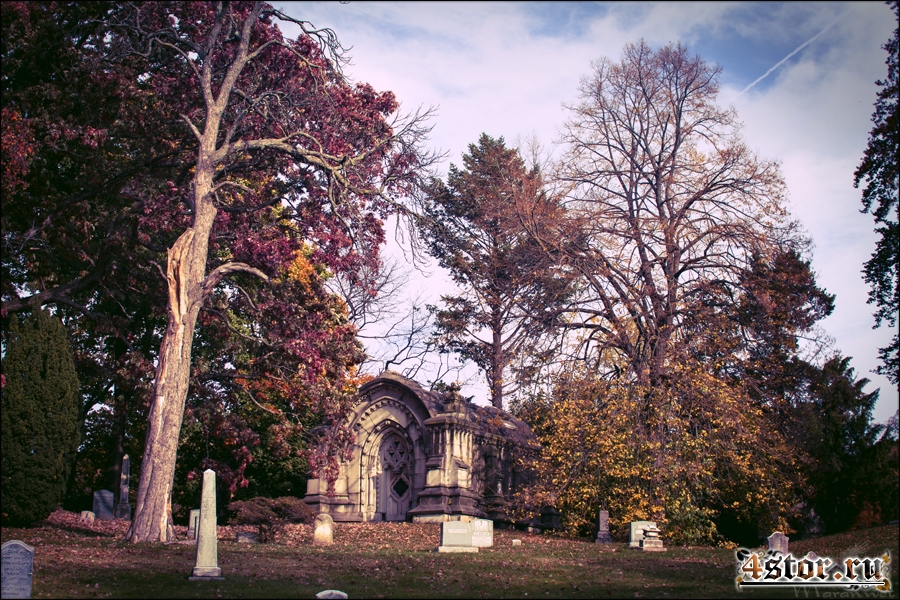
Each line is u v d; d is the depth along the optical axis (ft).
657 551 79.77
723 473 99.25
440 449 114.11
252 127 99.66
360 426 123.65
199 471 118.21
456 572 60.23
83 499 136.15
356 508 120.47
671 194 112.27
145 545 71.36
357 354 103.04
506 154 161.79
